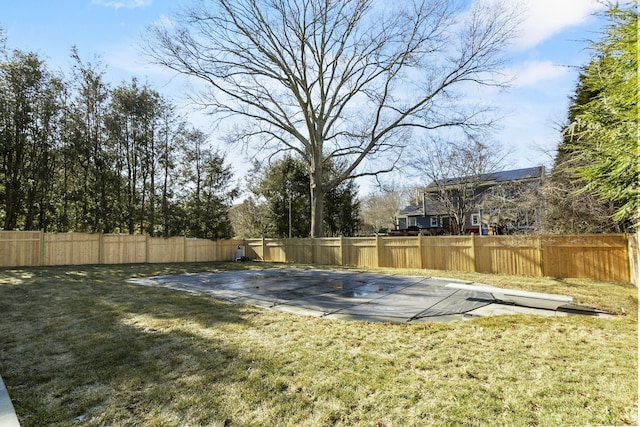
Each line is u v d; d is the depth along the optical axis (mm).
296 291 8422
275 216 27250
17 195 15820
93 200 18391
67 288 8742
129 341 4340
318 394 2924
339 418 2557
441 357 3768
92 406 2738
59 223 17516
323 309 6293
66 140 17391
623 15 2855
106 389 3025
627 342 4227
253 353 3906
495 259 11789
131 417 2578
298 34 16766
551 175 11320
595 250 10039
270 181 26953
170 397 2875
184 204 22734
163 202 21672
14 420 2451
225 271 13523
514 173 27828
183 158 22812
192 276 11781
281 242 19078
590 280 9766
